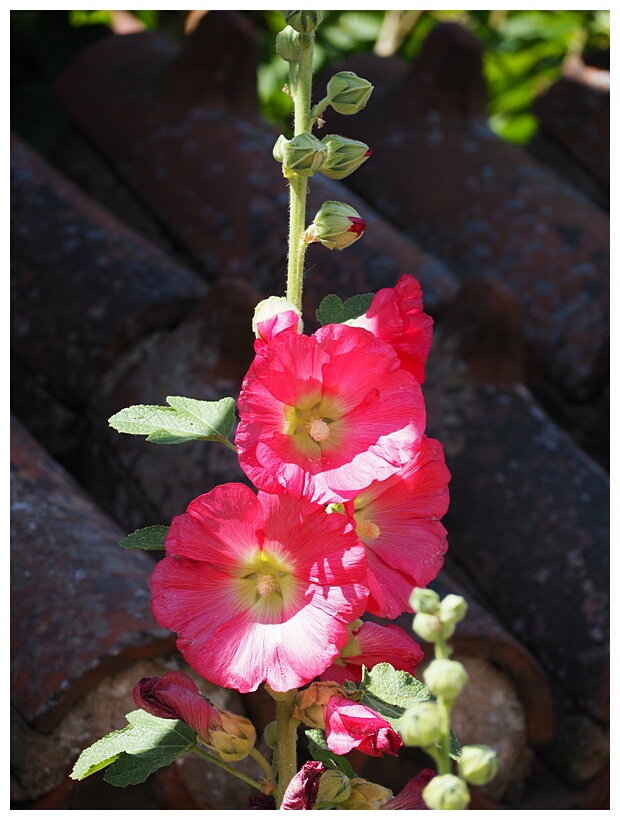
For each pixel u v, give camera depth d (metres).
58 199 1.65
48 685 1.13
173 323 1.50
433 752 0.76
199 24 1.87
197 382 1.39
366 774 1.24
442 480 0.90
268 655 0.83
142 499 1.38
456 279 1.75
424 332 0.89
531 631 1.37
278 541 0.83
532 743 1.32
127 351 1.47
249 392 0.83
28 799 1.16
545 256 1.79
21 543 1.22
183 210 1.75
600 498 1.44
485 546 1.42
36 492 1.28
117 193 1.88
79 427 1.50
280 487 0.83
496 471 1.45
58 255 1.55
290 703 0.87
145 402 1.41
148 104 1.87
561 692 1.36
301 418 0.85
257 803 0.89
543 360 1.75
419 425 0.85
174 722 0.90
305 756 1.18
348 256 1.64
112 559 1.23
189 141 1.79
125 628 1.16
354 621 0.87
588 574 1.36
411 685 0.87
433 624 0.75
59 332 1.48
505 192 1.88
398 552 0.89
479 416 1.49
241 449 0.83
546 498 1.42
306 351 0.84
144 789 1.18
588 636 1.34
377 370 0.84
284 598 0.85
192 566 0.85
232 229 1.68
